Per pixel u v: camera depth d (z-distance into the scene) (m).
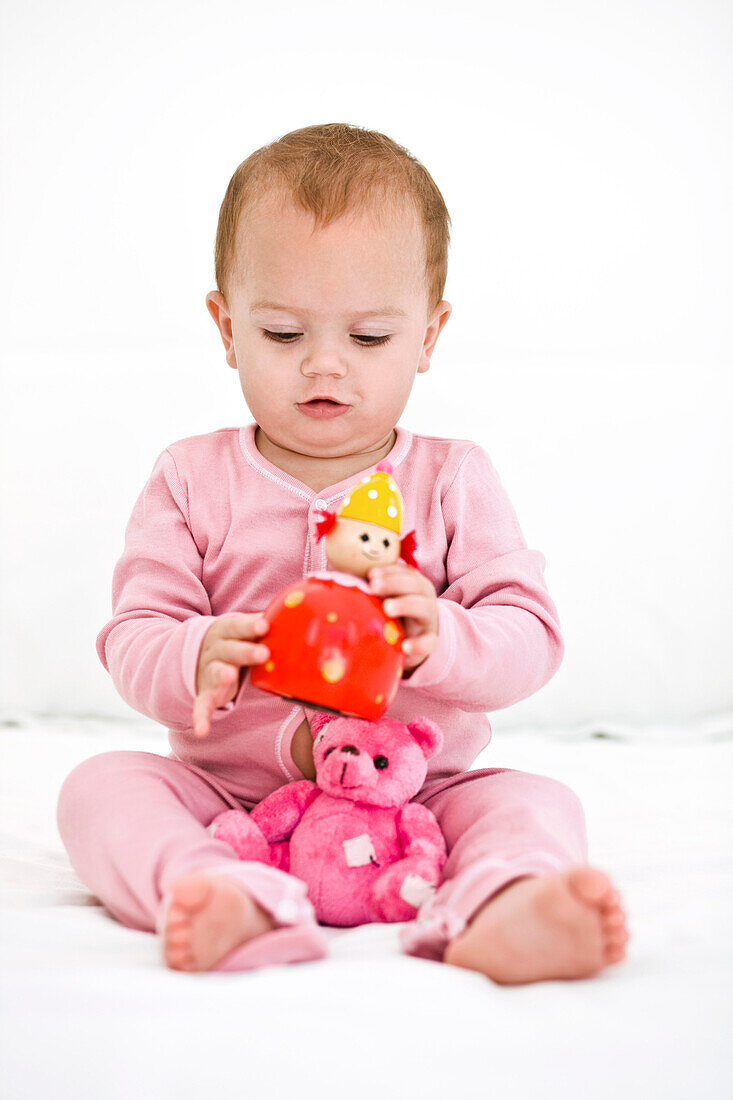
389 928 0.98
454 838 1.10
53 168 2.99
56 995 0.77
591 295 3.01
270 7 3.02
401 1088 0.67
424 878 1.01
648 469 2.68
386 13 3.02
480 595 1.31
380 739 1.11
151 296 3.01
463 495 1.38
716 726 2.43
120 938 0.95
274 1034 0.71
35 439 2.72
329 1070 0.69
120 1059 0.70
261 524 1.35
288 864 1.08
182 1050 0.70
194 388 2.81
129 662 1.22
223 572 1.36
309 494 1.35
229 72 3.01
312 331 1.26
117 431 2.75
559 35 2.99
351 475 1.37
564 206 3.00
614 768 2.01
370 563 1.04
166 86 3.00
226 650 1.03
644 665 2.55
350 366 1.27
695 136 2.99
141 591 1.33
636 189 3.00
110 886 1.00
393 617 1.02
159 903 0.94
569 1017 0.75
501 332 3.01
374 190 1.28
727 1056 0.72
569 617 2.58
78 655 2.59
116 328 3.01
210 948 0.83
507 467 2.69
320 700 0.98
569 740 2.37
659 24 2.99
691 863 1.27
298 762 1.24
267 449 1.41
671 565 2.61
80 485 2.70
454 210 3.00
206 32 3.01
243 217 1.29
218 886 0.83
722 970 0.86
